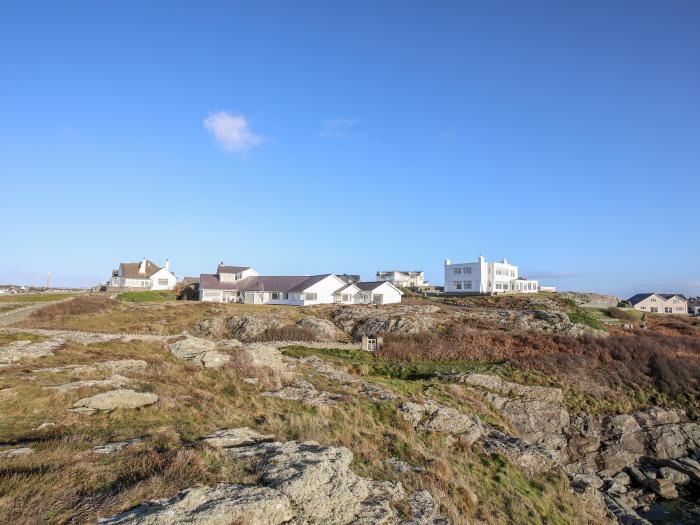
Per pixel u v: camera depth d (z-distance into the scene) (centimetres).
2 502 926
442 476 1725
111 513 934
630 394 3922
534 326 5534
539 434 3206
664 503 2819
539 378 3881
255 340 5078
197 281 11388
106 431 1470
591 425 3412
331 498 1192
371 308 6731
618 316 8000
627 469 3195
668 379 4122
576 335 5109
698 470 3067
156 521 911
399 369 4000
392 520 1253
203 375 2378
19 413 1551
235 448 1440
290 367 3030
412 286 13712
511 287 10881
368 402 2408
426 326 5475
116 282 10556
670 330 7106
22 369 2069
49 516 904
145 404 1803
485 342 4772
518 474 2180
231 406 1947
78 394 1753
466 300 8975
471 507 1638
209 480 1146
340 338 5416
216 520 957
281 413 1975
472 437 2394
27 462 1127
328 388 2598
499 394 3450
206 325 5500
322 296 7931
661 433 3453
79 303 6003
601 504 2338
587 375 4056
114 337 3078
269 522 1036
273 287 8350
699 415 3806
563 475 2405
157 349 2811
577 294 10250
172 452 1277
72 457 1197
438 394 3080
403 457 1845
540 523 1784
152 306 6419
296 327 5397
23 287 11306
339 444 1745
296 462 1305
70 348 2616
